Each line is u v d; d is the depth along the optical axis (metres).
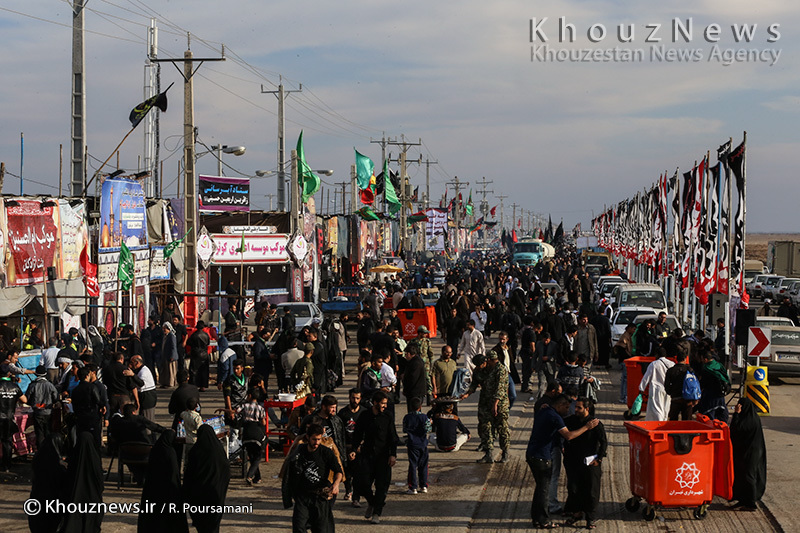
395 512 13.16
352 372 28.70
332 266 57.12
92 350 23.55
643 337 22.91
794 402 23.11
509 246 127.12
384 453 12.56
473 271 70.25
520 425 19.97
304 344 20.39
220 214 45.62
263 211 46.97
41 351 22.78
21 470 16.11
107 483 14.91
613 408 21.95
